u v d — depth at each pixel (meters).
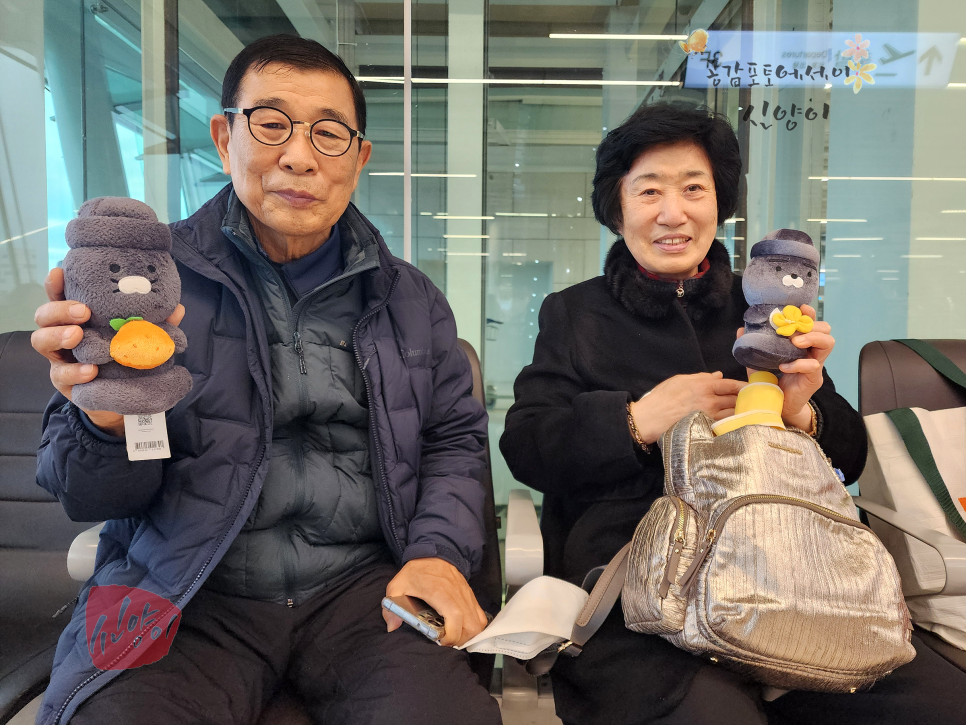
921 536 1.00
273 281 1.03
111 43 2.44
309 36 2.42
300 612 0.98
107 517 0.88
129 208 0.72
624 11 2.26
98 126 2.46
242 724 0.81
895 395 1.35
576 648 0.90
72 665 0.80
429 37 2.34
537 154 2.35
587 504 1.18
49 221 2.40
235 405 0.96
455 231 2.37
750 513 0.80
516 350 2.39
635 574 0.86
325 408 1.03
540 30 2.29
